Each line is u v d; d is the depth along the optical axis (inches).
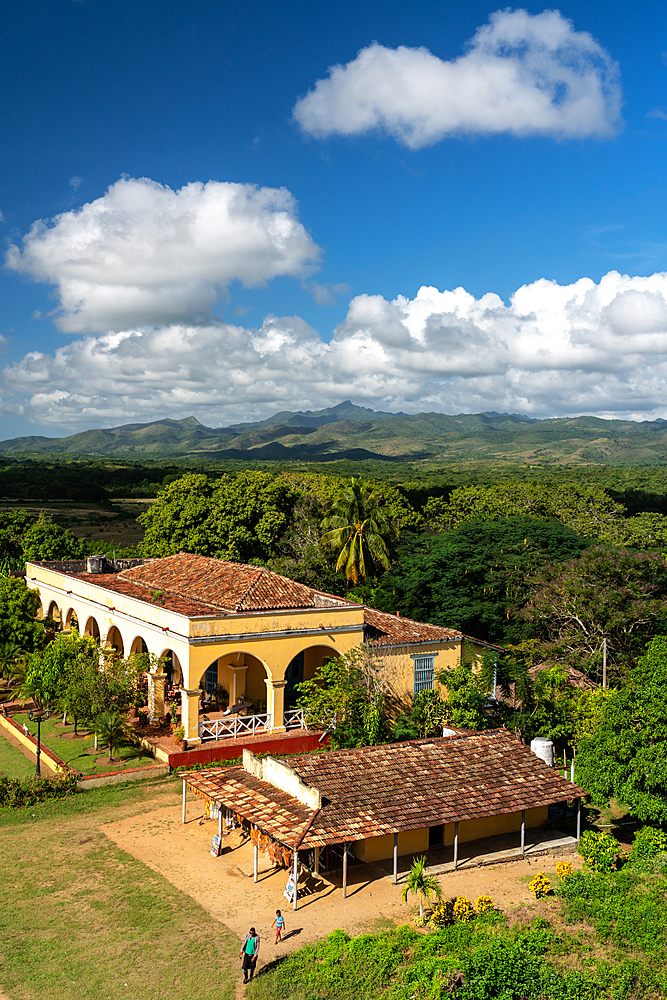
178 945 697.6
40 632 1556.3
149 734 1206.3
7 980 639.1
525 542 2042.3
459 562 1884.8
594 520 3117.6
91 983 638.5
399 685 1310.3
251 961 644.1
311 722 1211.2
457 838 898.7
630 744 951.6
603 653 1512.1
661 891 797.9
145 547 2410.2
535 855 932.6
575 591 1587.1
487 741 1021.2
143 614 1302.9
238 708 1262.3
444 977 632.4
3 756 1196.5
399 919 756.6
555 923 735.1
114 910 756.6
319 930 730.8
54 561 1959.9
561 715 1274.6
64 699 1202.6
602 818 1067.9
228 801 863.7
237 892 800.3
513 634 1710.1
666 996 633.0
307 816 813.2
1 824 949.8
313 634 1239.5
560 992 619.2
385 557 2069.4
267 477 3110.2
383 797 863.7
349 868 870.4
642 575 1609.3
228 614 1167.6
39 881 811.4
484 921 733.9
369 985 633.6
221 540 2329.0
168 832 939.3
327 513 2253.9
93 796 1031.0
